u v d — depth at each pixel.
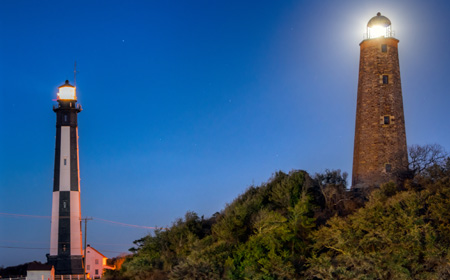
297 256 54.06
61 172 103.69
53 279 95.38
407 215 49.47
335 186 71.25
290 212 61.97
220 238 64.88
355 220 51.91
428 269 45.59
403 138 75.00
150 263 70.44
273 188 70.50
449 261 44.56
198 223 79.00
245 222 65.62
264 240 56.28
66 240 101.31
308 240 56.84
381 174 73.25
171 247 74.75
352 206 65.25
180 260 66.44
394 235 47.94
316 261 50.19
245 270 53.94
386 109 74.88
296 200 66.38
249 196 73.19
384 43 76.50
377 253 47.00
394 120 74.62
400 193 56.72
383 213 51.75
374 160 74.06
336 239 51.97
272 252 54.06
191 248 66.00
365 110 76.06
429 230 46.78
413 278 44.91
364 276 45.34
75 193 103.69
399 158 73.44
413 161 73.31
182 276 57.00
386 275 45.69
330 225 55.97
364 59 77.44
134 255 81.38
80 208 104.88
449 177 58.94
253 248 56.41
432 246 45.88
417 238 46.34
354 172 77.38
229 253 59.09
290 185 68.75
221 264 57.38
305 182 71.00
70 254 101.00
